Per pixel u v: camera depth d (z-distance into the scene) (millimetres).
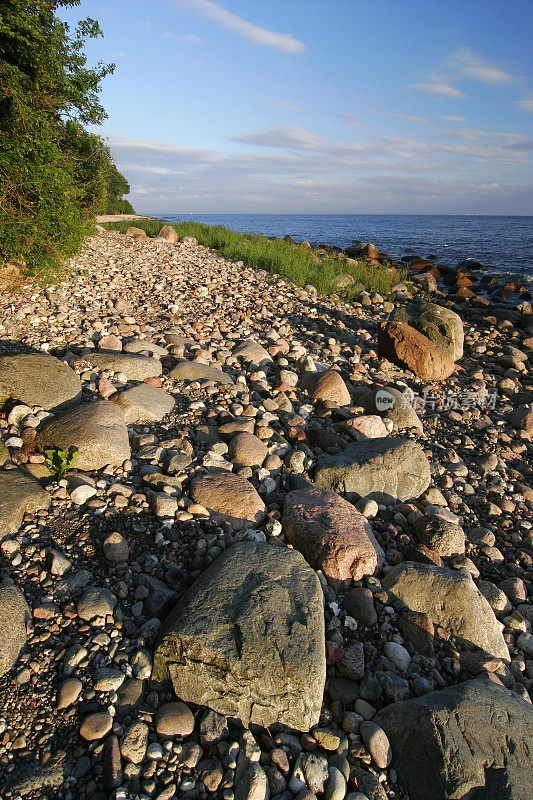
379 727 2611
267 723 2535
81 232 9156
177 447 4668
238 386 6188
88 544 3432
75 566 3273
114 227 21797
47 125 7707
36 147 7387
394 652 3104
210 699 2578
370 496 4648
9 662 2621
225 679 2551
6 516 3336
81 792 2234
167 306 9172
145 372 5898
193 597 2885
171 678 2641
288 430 5484
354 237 51312
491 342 11586
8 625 2689
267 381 6688
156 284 10383
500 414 7555
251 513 3838
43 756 2324
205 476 4145
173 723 2484
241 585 2936
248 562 3123
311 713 2551
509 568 4324
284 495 4289
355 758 2520
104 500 3805
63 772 2279
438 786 2383
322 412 6191
